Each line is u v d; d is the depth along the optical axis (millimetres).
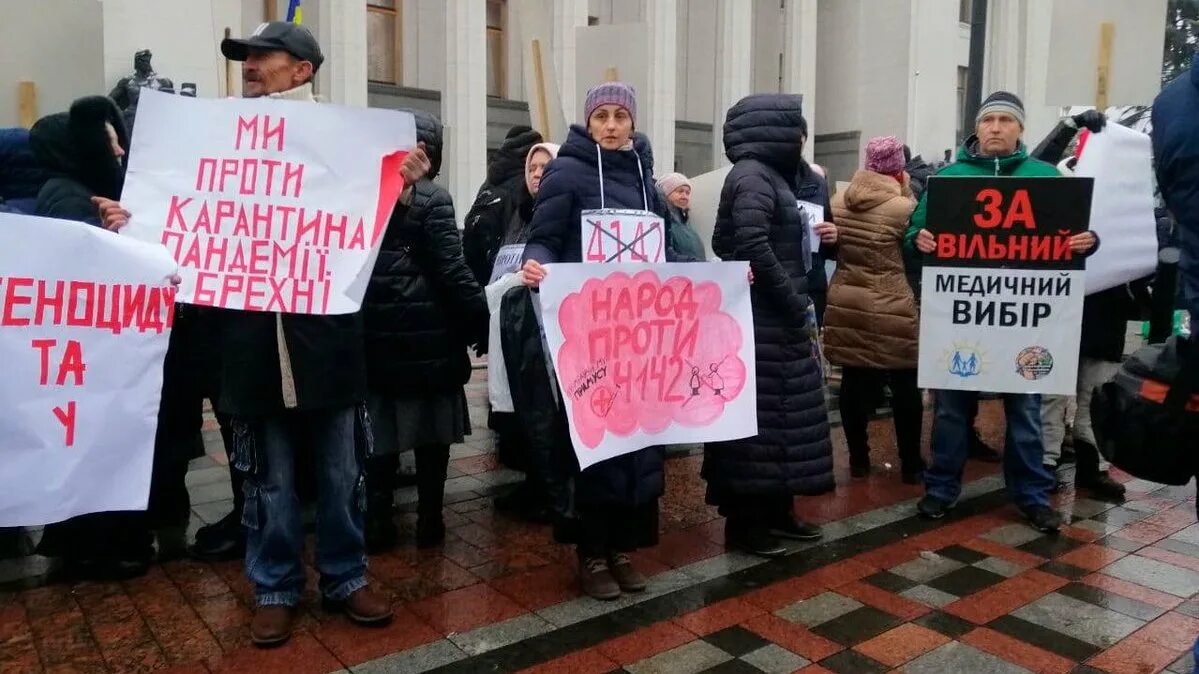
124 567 3355
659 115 16906
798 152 3619
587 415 3002
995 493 4570
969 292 3912
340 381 2836
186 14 9289
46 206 3189
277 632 2828
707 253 5230
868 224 4574
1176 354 2357
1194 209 2197
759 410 3510
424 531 3729
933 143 20594
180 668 2691
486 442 5578
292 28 2926
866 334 4590
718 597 3252
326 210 2832
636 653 2818
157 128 2854
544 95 4582
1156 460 2428
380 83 14758
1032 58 21609
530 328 3059
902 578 3439
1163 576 3465
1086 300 4465
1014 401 4047
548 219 3104
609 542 3293
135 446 2809
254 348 2779
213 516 4074
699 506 4293
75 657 2756
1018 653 2840
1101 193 4160
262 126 2834
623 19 17797
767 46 21016
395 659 2756
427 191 3498
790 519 3844
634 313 3135
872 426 6047
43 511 2688
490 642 2875
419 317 3475
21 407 2664
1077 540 3873
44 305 2680
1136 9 4332
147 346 2805
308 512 4121
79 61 4180
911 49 20141
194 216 2834
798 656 2812
